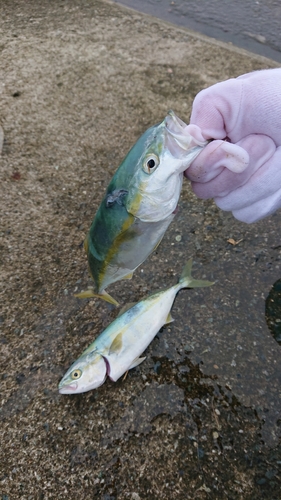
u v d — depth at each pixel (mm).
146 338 518
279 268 621
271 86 306
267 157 320
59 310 579
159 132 303
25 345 547
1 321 569
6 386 514
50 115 848
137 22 1115
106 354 490
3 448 469
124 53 1004
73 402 499
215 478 448
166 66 974
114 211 333
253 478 448
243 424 484
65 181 740
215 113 315
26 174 745
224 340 548
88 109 865
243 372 522
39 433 479
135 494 439
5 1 1162
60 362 533
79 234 666
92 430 480
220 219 686
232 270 620
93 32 1063
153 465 456
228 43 1083
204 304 582
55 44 1014
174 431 479
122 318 511
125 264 372
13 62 955
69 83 917
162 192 310
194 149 303
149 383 515
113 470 454
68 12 1134
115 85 919
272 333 555
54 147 792
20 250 643
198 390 510
